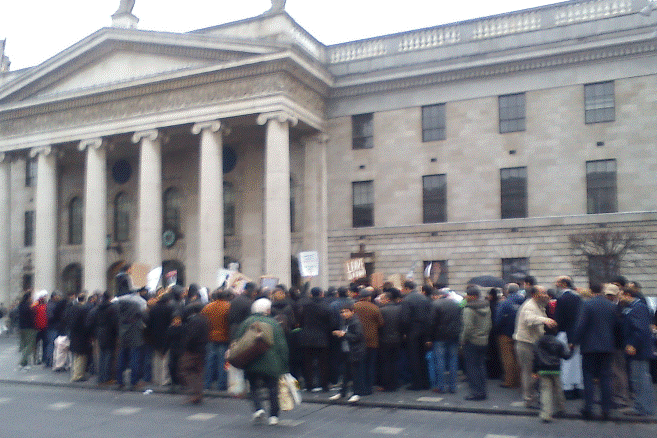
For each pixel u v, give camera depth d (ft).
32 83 108.99
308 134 100.99
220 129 93.50
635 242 77.66
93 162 101.91
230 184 108.99
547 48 86.84
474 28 93.56
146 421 37.63
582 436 32.76
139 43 99.25
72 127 104.73
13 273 124.57
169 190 114.11
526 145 88.84
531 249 86.84
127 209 117.50
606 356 36.47
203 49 94.17
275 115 88.22
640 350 36.83
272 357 35.45
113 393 48.57
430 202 94.02
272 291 50.80
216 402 44.09
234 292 50.60
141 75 100.12
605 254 74.43
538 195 87.56
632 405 39.34
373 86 98.02
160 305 49.90
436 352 45.57
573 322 40.75
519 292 48.93
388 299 48.06
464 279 90.07
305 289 56.44
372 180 97.76
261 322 35.19
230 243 106.01
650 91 82.53
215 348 48.11
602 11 86.12
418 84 95.45
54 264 106.63
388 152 96.94
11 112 111.04
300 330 47.78
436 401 42.24
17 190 127.13
